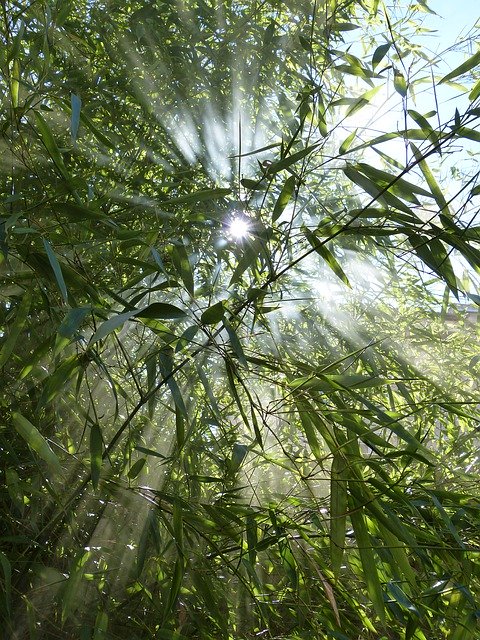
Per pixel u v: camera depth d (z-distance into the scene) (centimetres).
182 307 159
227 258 159
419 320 208
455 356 212
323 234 129
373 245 170
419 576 143
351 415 125
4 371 141
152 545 147
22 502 133
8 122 123
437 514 137
